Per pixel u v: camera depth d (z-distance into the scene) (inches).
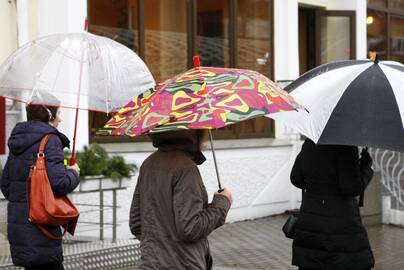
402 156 472.1
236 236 409.7
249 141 482.3
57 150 202.8
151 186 162.6
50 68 213.5
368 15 607.8
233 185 453.1
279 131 506.0
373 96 200.4
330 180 217.6
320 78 214.4
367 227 450.3
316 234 218.8
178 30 451.2
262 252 366.6
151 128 144.9
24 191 202.8
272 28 510.9
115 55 224.1
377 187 458.0
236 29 486.9
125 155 387.9
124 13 419.2
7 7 372.2
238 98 148.6
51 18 378.3
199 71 163.6
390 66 212.4
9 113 354.6
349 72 210.5
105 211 375.6
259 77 161.6
